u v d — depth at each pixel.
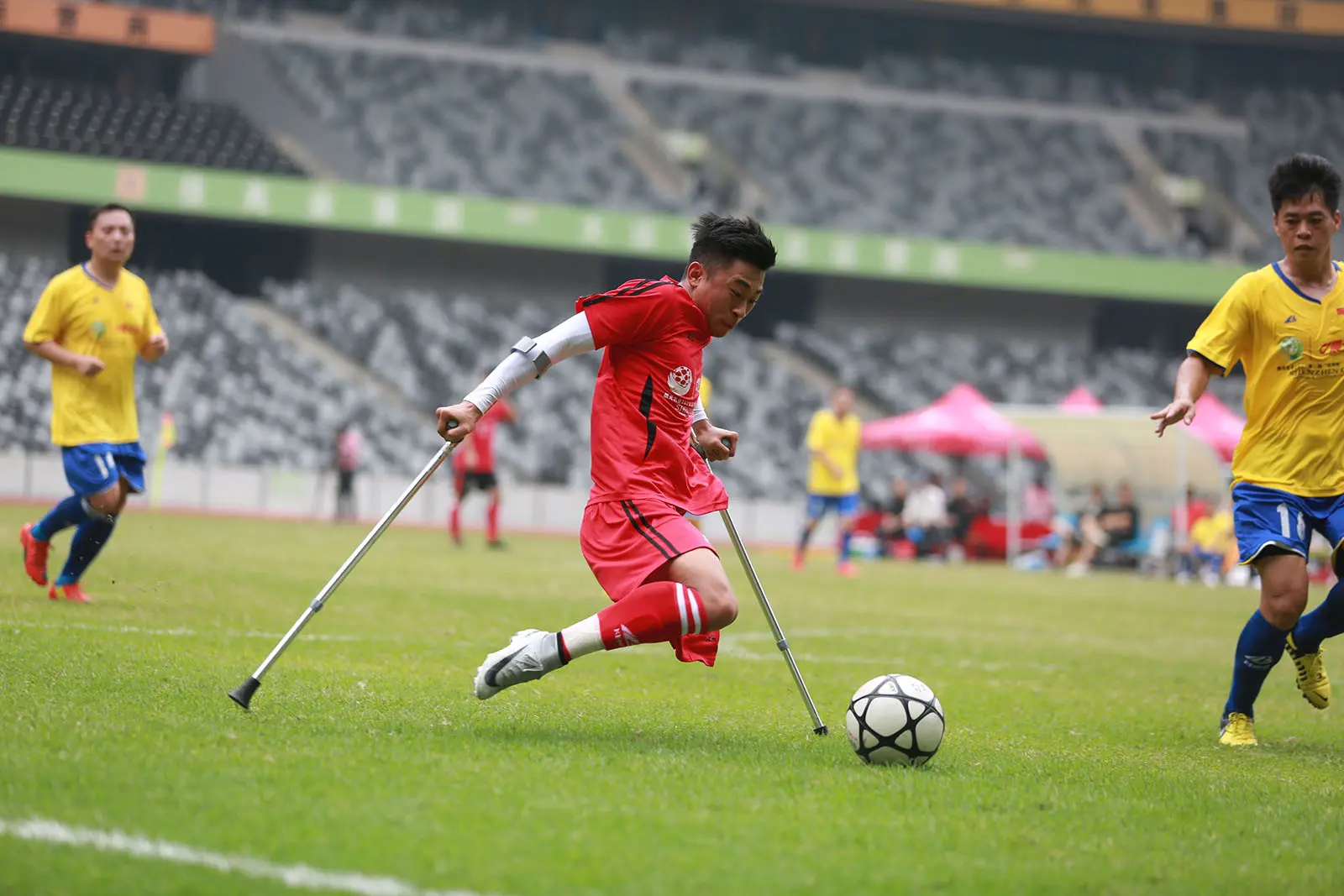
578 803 12.66
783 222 137.25
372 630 28.80
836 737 18.02
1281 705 26.70
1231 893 11.07
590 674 24.34
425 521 107.62
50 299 28.09
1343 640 44.06
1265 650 20.20
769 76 149.12
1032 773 16.09
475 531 97.81
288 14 140.62
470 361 124.00
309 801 12.12
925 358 134.50
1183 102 154.88
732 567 68.19
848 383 130.75
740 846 11.50
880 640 35.09
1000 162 146.62
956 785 14.73
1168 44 155.50
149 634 24.52
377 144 134.12
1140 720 22.72
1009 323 139.62
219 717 16.05
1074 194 145.62
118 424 29.11
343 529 83.31
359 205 117.88
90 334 28.36
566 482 114.50
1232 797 15.41
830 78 152.12
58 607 28.09
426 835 11.24
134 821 11.24
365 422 113.38
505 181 133.88
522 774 13.76
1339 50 151.50
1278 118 154.88
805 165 142.75
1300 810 14.88
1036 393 131.88
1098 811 13.97
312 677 20.47
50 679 18.31
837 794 13.80
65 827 11.00
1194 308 141.38
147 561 43.62
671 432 16.88
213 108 128.12
